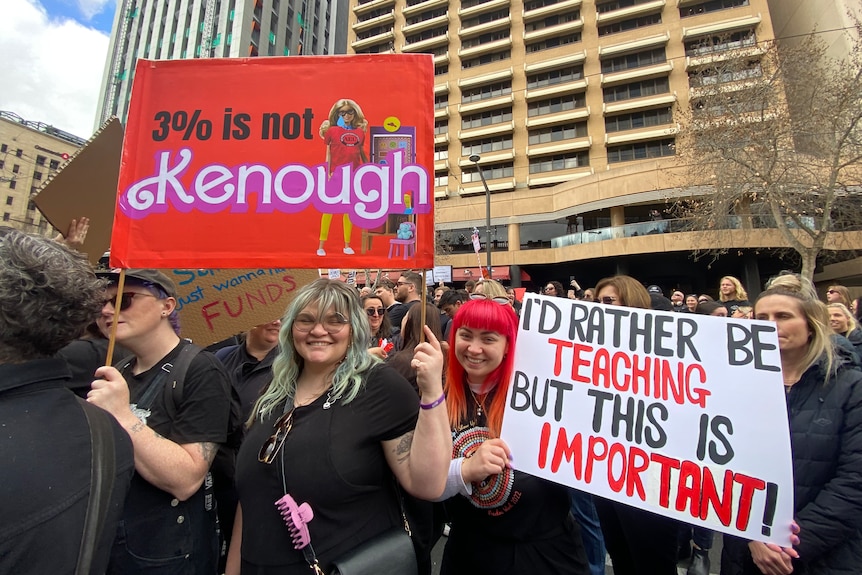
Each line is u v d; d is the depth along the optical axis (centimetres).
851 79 1130
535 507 162
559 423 173
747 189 1302
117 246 171
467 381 188
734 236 1816
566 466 167
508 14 3469
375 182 178
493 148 3319
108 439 95
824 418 172
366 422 143
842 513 154
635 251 2177
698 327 176
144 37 4769
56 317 92
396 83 183
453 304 496
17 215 3697
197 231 175
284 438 142
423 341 147
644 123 2897
